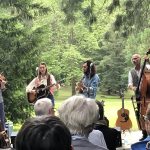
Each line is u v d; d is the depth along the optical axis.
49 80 9.88
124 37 13.55
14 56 17.48
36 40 17.97
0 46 17.52
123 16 13.25
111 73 40.84
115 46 40.34
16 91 18.33
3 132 6.72
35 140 1.78
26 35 17.91
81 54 38.62
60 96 42.84
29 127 1.82
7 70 17.47
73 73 36.97
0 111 8.93
